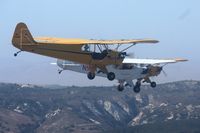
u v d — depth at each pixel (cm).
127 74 13262
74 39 11862
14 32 11256
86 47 11462
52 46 11319
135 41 11694
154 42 11844
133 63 13425
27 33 11269
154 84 13825
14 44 11281
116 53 11725
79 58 11469
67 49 11350
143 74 13600
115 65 11956
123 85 13388
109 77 11819
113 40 11775
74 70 13712
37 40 11706
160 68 13862
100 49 11581
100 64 11694
